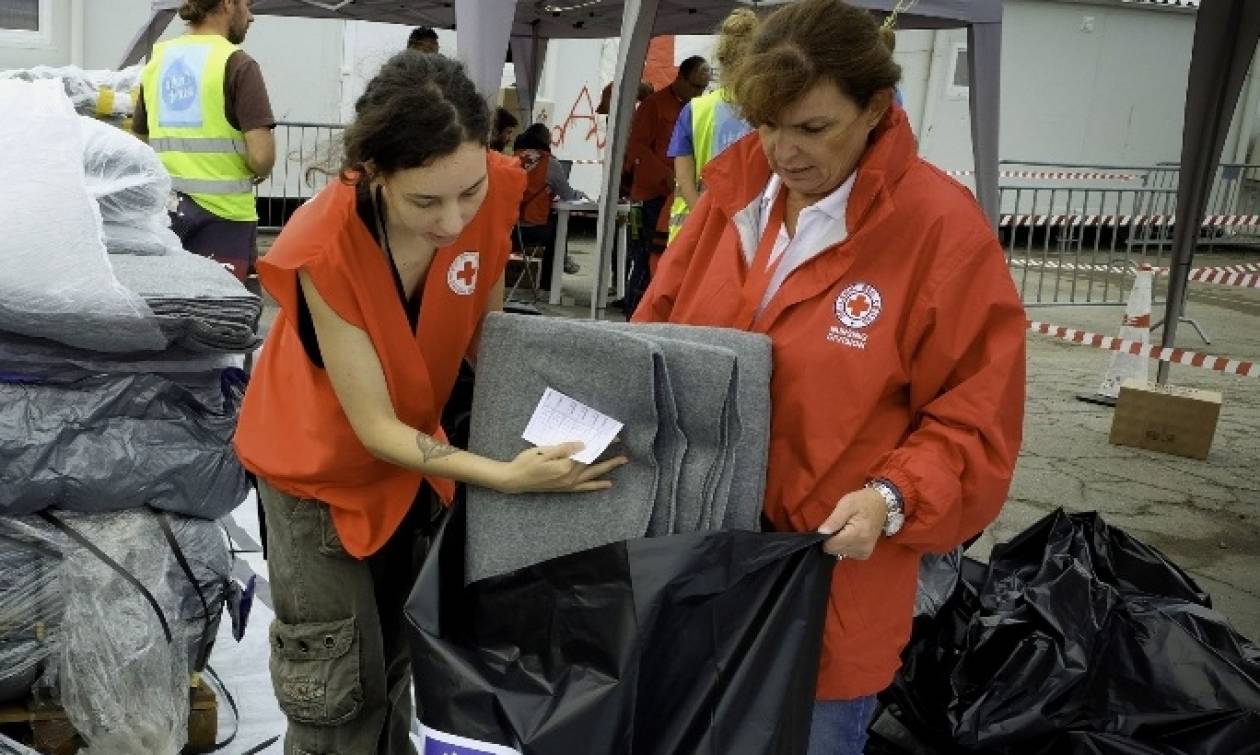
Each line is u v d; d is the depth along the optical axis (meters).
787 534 1.59
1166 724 2.53
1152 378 7.74
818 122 1.61
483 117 1.63
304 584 1.96
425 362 1.84
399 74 1.59
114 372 2.38
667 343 1.65
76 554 2.31
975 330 1.66
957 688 2.67
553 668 1.59
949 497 1.63
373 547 1.91
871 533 1.60
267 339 1.99
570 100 11.74
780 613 1.59
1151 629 2.67
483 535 1.72
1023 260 12.37
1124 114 14.27
